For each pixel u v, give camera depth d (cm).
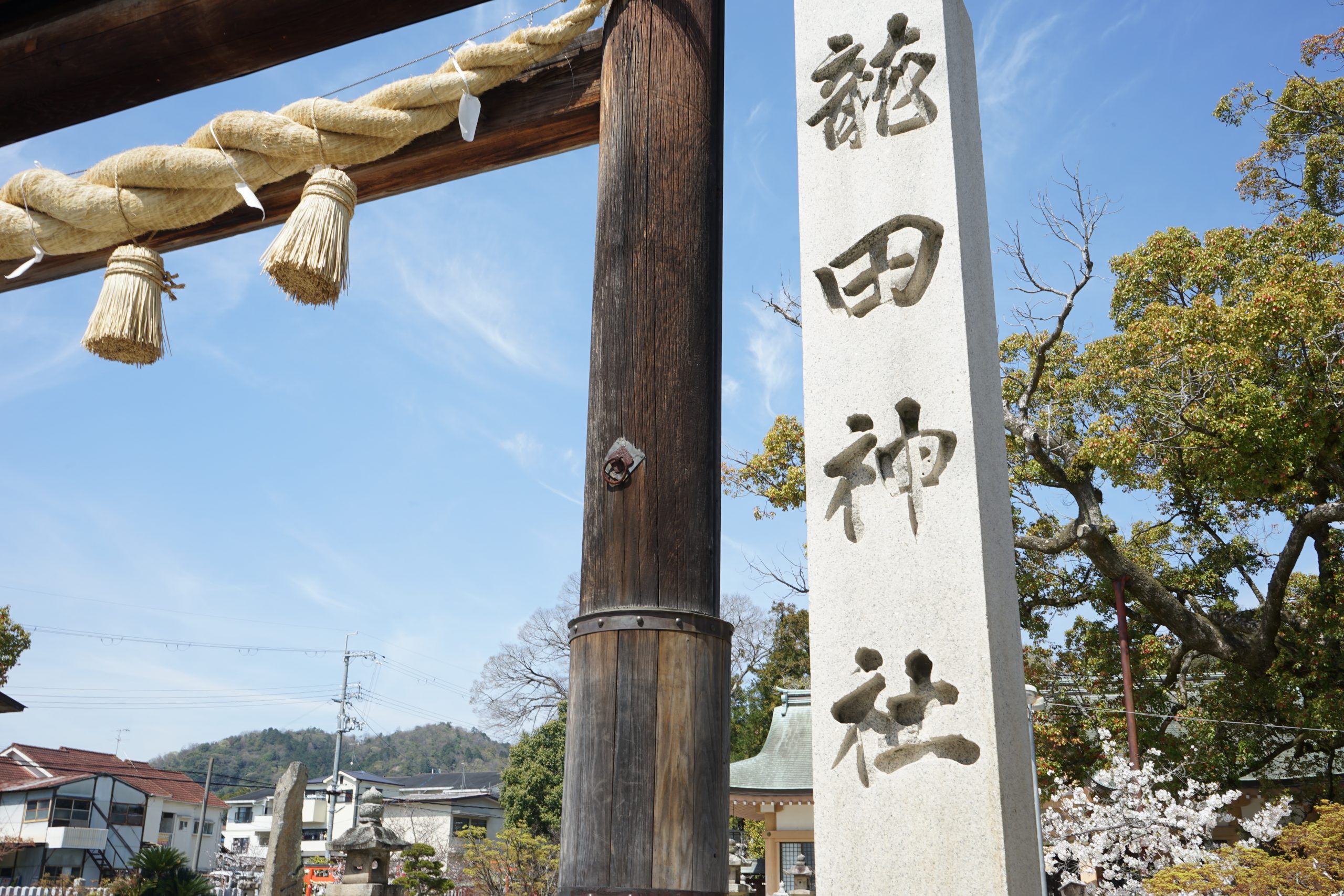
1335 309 1088
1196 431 1221
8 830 3112
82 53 342
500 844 1925
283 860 916
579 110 326
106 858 3180
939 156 284
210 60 343
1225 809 1517
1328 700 1237
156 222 320
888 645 252
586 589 262
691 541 260
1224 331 1157
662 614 250
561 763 2989
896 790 241
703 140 297
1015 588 274
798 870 1627
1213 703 1374
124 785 3334
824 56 312
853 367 279
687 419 269
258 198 355
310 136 310
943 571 252
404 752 8162
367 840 919
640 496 261
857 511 268
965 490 255
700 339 278
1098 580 1445
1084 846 1210
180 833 3597
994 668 240
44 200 313
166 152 309
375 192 375
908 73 296
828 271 290
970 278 279
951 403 263
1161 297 1449
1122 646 1310
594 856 235
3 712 536
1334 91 1559
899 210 284
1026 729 262
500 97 338
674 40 303
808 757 1762
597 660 251
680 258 282
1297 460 1152
